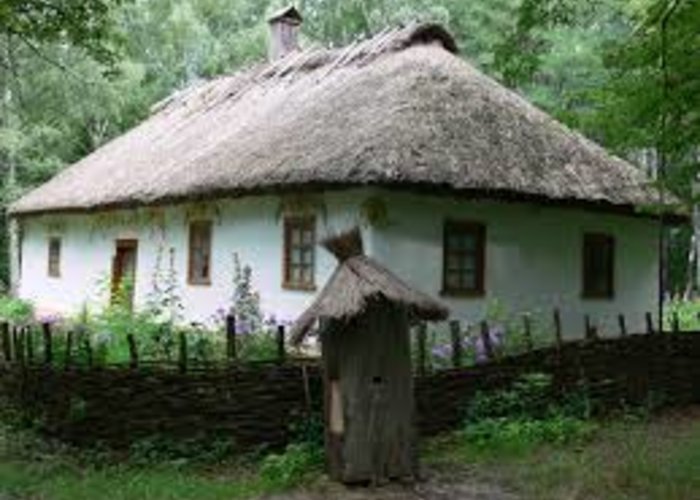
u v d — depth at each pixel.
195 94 24.61
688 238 30.92
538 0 9.30
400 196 14.34
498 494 7.78
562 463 8.52
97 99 31.42
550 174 15.30
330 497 7.72
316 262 15.04
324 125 15.67
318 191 14.42
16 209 25.19
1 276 32.91
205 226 17.81
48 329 9.27
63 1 13.09
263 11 45.00
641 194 16.44
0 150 32.25
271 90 20.84
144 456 8.55
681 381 11.34
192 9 38.97
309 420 8.73
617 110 10.05
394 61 17.14
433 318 8.08
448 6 35.84
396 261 14.28
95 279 21.48
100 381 8.79
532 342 11.37
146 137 23.72
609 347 10.63
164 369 8.70
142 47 36.69
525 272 15.83
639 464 8.28
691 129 9.80
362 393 8.04
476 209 15.20
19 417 9.18
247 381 8.68
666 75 9.27
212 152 17.94
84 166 24.98
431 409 9.40
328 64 19.89
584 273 16.80
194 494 7.59
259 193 15.17
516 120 16.06
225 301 17.03
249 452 8.63
